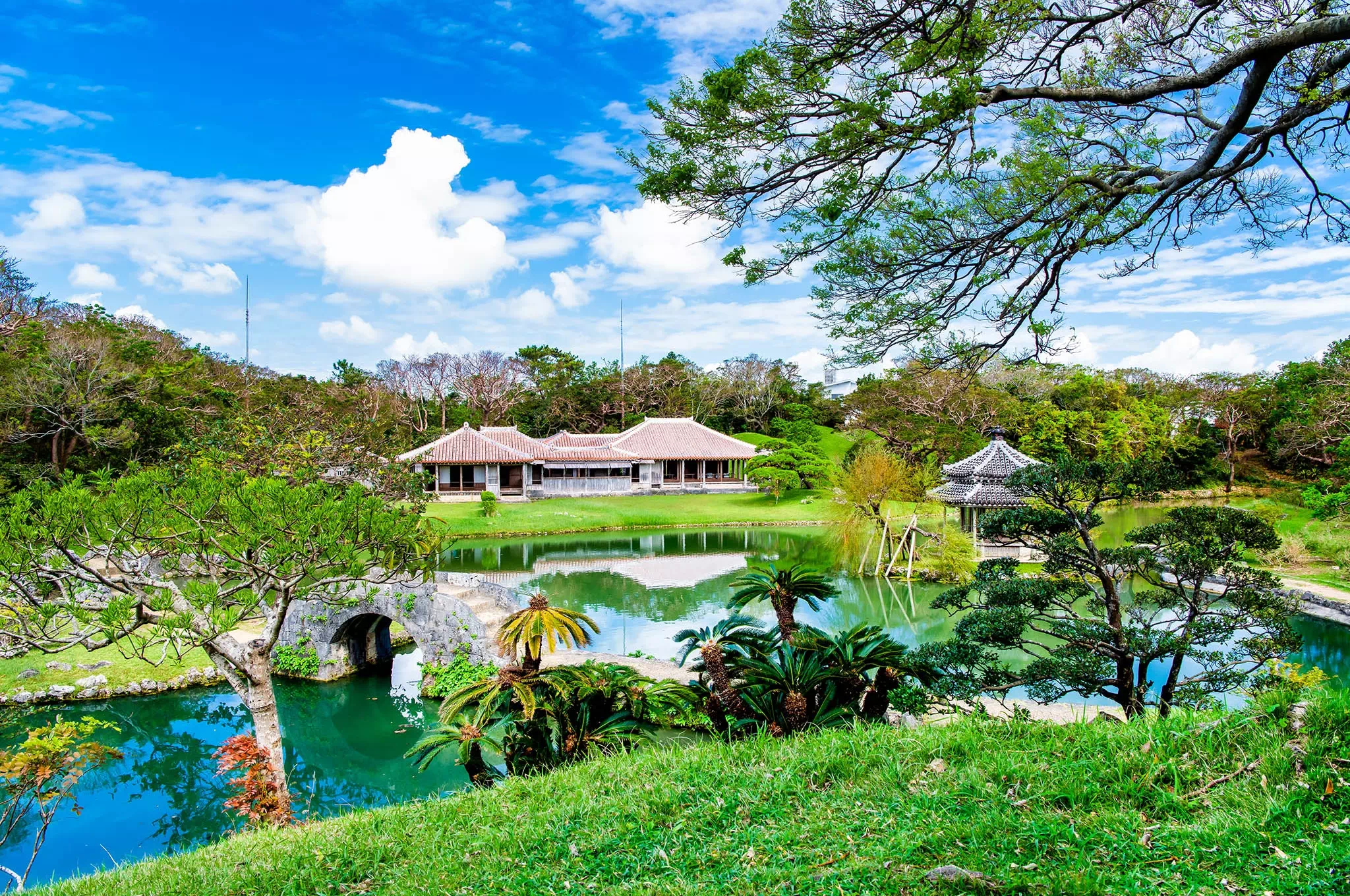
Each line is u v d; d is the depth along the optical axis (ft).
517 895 17.02
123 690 62.54
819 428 248.11
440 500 181.16
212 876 21.25
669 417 264.31
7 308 121.19
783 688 31.04
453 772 52.85
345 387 242.58
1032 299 25.21
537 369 283.18
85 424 108.68
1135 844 14.43
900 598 90.99
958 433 171.01
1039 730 20.92
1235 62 19.79
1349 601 74.84
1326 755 15.58
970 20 19.49
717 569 112.37
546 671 36.09
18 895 23.48
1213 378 219.20
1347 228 24.98
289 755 55.77
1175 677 27.81
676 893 15.61
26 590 33.76
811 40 20.97
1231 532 27.58
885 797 18.44
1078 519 29.94
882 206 24.22
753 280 24.57
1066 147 24.29
